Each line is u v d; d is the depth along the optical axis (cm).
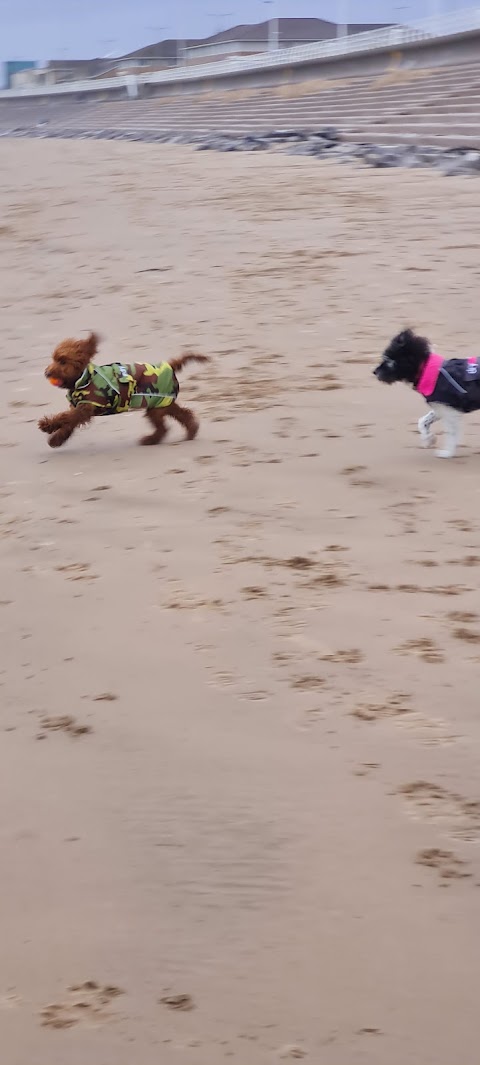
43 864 350
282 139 3650
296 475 725
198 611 524
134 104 8631
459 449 768
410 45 5725
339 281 1260
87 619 523
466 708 430
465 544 600
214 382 952
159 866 346
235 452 779
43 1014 292
